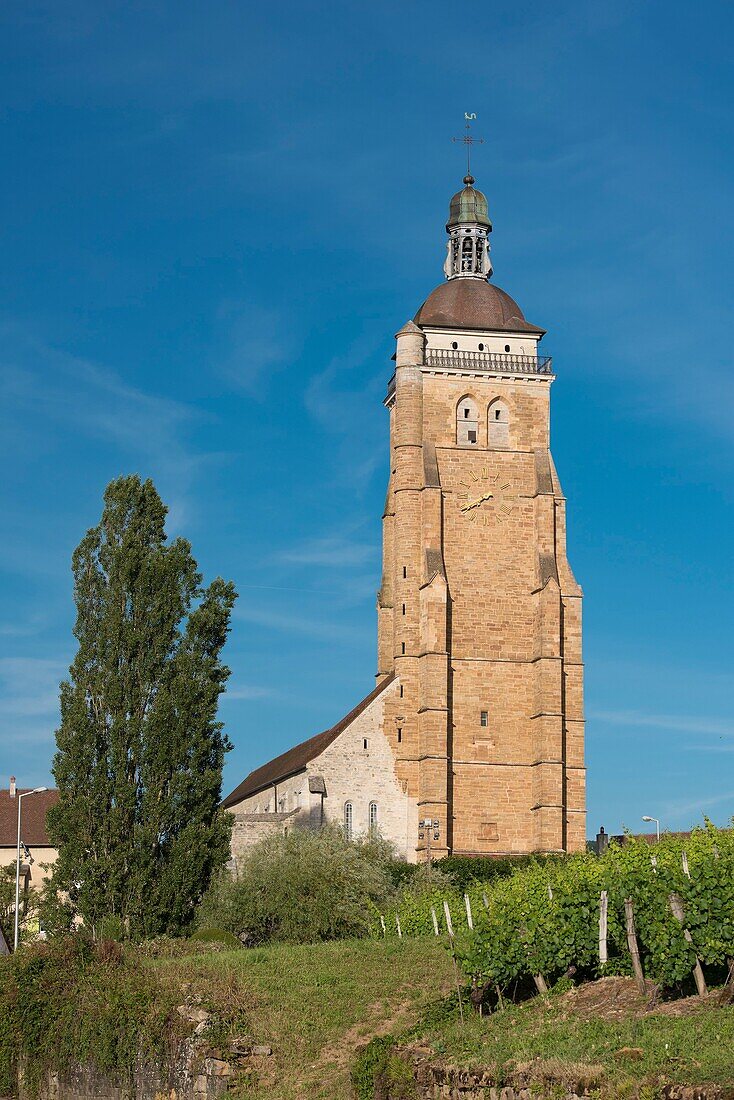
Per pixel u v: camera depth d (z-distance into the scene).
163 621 75.25
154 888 71.00
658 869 40.84
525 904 43.25
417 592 110.88
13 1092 50.22
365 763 107.88
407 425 113.62
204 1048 45.00
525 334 115.94
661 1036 34.03
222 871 74.06
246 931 73.31
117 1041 47.44
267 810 121.12
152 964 54.62
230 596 76.75
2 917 93.50
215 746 74.56
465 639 110.88
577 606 111.19
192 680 74.31
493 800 109.00
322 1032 46.12
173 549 76.56
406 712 109.12
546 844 106.75
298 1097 41.53
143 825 71.69
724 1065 30.73
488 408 114.50
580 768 108.75
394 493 117.38
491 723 110.00
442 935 59.53
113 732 72.75
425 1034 41.22
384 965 53.25
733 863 38.78
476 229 120.94
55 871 72.19
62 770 72.25
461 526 112.62
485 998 43.66
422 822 93.25
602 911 40.81
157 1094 45.56
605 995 39.56
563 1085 32.59
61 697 73.81
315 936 72.06
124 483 77.25
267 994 49.47
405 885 87.62
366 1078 38.97
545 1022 38.47
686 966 37.72
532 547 112.81
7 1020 50.78
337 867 75.06
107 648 74.38
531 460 114.31
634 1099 30.72
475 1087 35.06
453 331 115.75
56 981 50.69
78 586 75.81
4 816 109.94
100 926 67.25
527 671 111.06
